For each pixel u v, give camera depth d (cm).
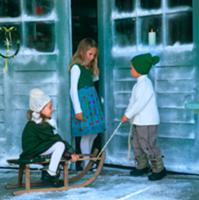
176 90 531
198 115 518
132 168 572
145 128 521
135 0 557
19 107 589
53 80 575
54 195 485
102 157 520
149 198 465
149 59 516
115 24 571
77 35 635
